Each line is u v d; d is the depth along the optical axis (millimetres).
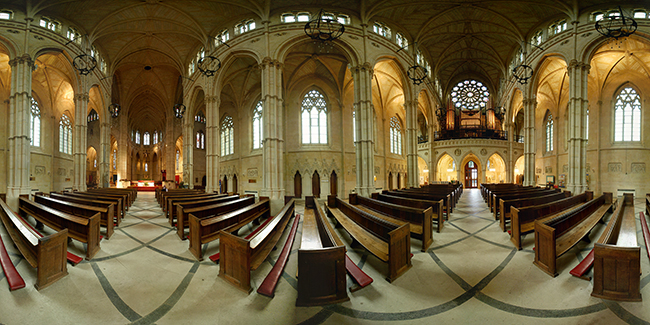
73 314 3779
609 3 19562
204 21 23219
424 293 4281
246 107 29703
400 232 5078
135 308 3934
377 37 22109
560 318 3533
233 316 3678
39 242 4516
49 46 20266
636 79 24422
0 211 10094
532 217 7910
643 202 18719
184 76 29016
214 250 6754
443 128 39500
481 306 3873
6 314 3734
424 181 42188
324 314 3680
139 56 29781
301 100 27828
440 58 32344
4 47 18750
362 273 4840
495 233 8328
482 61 33969
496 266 5410
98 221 6762
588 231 6723
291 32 20234
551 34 22734
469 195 25422
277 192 18922
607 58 23312
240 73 27656
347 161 28172
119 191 19844
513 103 32125
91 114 42688
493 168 41344
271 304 3967
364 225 7152
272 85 19672
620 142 25406
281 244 7184
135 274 5203
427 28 25969
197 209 8461
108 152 28469
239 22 22516
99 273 5234
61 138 28812
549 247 4996
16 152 18172
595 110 26469
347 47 20594
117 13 22172
